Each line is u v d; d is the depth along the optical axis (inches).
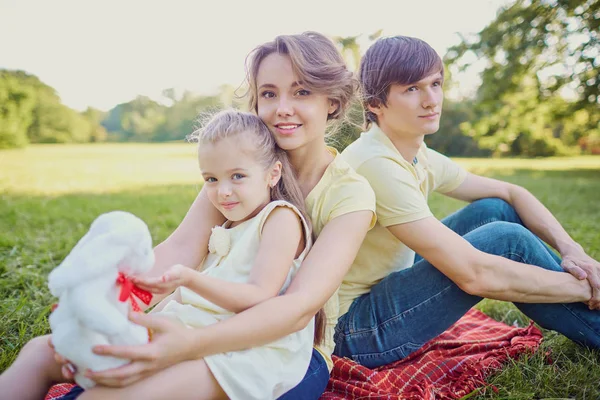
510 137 573.0
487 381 73.2
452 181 91.0
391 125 77.4
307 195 69.4
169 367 52.8
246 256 62.7
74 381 54.5
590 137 796.0
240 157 63.1
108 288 48.7
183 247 70.4
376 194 72.5
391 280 76.5
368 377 71.4
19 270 119.3
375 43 78.9
